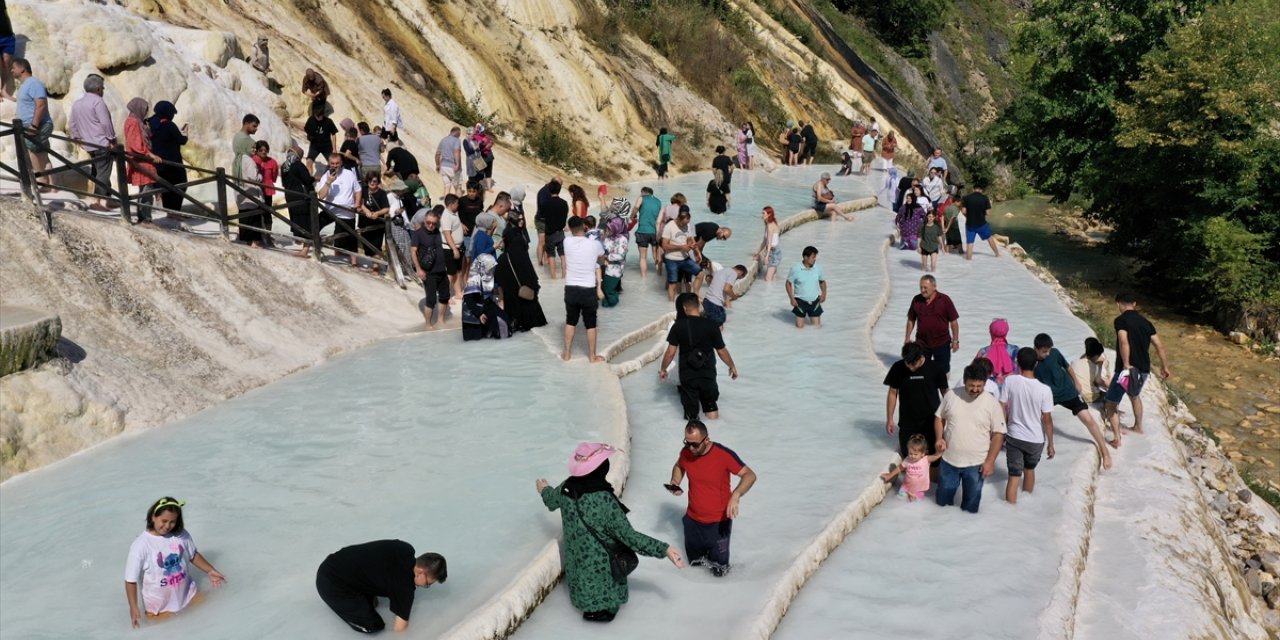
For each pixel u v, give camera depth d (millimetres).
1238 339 24531
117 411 9617
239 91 17688
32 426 8906
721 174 23438
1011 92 63156
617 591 7102
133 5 17250
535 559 7418
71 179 13547
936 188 23781
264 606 6785
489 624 6594
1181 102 26797
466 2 27734
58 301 10086
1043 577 8281
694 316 10945
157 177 12031
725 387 12297
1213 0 30547
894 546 8797
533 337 13352
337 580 6457
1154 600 8812
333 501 8305
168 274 11547
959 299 18031
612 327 14039
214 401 10531
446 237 14703
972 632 7406
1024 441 9695
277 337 12125
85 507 8117
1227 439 18234
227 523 7883
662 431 10766
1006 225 40969
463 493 8477
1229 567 10547
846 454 10297
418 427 9977
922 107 53812
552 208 16812
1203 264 26531
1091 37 32469
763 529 8664
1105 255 34156
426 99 24312
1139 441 12195
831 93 43312
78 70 14211
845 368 13086
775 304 16469
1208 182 26719
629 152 29266
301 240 13984
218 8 19891
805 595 7902
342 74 21625
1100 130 34125
